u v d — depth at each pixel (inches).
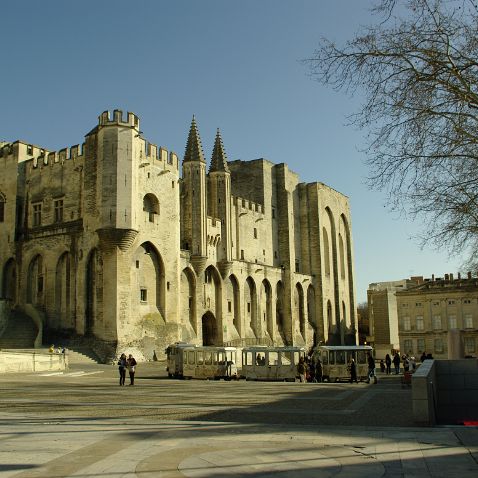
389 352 3769.7
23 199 2367.1
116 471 424.2
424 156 794.2
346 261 4136.3
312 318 3570.4
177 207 2353.6
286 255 3341.5
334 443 535.2
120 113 2069.4
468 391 868.0
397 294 3472.0
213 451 496.1
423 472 430.6
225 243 2719.0
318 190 3666.3
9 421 660.1
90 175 2118.6
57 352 1765.5
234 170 3390.7
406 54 756.6
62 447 508.4
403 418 710.5
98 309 2016.5
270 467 441.7
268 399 954.1
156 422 656.4
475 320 3248.0
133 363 1263.5
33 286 2251.5
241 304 2864.2
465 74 772.0
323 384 1429.6
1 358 1498.5
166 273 2235.5
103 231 1987.0
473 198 836.0
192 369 1612.9
